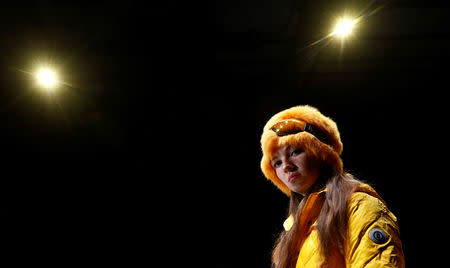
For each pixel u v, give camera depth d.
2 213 6.01
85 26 5.09
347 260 0.92
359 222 0.92
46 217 6.08
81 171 6.07
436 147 5.49
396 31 4.87
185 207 5.98
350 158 5.71
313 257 1.01
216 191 5.97
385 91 5.46
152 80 5.27
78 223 6.05
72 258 5.93
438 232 5.38
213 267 5.74
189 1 4.61
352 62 5.29
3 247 5.91
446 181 5.45
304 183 1.22
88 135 5.85
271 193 5.94
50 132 5.89
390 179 5.63
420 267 5.31
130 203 6.04
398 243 0.88
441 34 4.82
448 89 5.21
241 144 5.75
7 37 5.18
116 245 5.95
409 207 5.52
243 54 5.36
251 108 5.47
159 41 4.93
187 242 5.89
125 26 4.91
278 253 1.32
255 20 4.98
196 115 5.54
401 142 5.61
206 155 5.87
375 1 4.19
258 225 5.88
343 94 5.47
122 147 5.88
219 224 5.92
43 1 4.90
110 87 5.40
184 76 5.18
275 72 5.36
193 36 4.86
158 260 5.86
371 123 5.59
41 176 6.09
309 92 5.45
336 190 1.05
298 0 4.60
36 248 5.96
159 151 5.88
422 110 5.43
